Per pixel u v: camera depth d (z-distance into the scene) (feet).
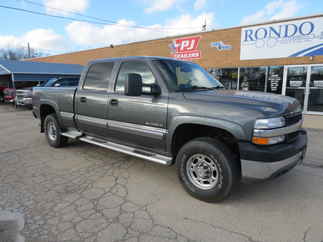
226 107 8.68
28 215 8.48
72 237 7.31
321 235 7.49
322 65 29.09
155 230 7.72
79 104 14.39
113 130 12.51
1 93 56.44
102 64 13.44
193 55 40.98
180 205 9.29
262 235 7.50
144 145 11.54
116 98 12.09
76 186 10.89
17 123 28.60
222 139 9.86
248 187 10.88
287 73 31.73
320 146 17.49
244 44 34.86
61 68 62.39
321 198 9.90
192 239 7.30
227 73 37.50
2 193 10.14
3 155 15.49
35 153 15.94
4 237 7.23
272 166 8.03
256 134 8.04
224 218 8.43
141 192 10.36
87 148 17.13
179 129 10.11
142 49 49.29
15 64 56.59
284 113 8.50
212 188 9.19
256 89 34.81
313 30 28.96
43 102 17.28
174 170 12.98
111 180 11.59
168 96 10.14
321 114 30.22
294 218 8.45
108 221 8.17
